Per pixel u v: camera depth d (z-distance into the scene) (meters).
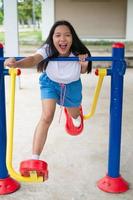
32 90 6.78
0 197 2.57
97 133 4.11
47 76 2.56
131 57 10.33
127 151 3.51
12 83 2.34
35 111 5.18
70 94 2.66
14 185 2.68
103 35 10.91
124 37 10.88
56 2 10.70
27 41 11.34
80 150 3.54
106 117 4.82
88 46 10.95
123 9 10.68
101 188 2.68
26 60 2.37
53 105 2.55
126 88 7.01
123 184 2.69
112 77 2.49
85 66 2.62
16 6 6.54
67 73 2.56
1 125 2.57
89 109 5.28
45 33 11.02
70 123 3.02
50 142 3.76
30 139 3.88
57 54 2.52
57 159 3.29
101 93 6.52
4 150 2.63
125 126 4.38
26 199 2.55
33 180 2.35
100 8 10.72
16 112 5.12
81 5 10.70
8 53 6.70
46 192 2.65
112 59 2.45
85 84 7.44
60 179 2.87
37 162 2.31
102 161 3.25
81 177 2.91
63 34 2.49
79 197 2.57
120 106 2.54
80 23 10.84
